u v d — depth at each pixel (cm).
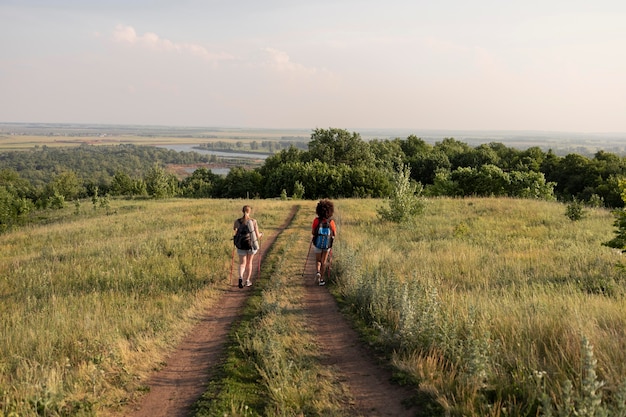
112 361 580
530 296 830
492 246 1495
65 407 466
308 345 643
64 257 1606
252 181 7531
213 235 1825
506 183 3612
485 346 491
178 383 541
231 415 440
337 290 970
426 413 429
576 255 1267
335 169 6109
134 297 986
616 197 4597
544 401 358
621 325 609
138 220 2656
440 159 7944
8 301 1031
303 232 1894
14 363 583
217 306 893
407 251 1424
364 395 484
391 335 632
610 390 419
